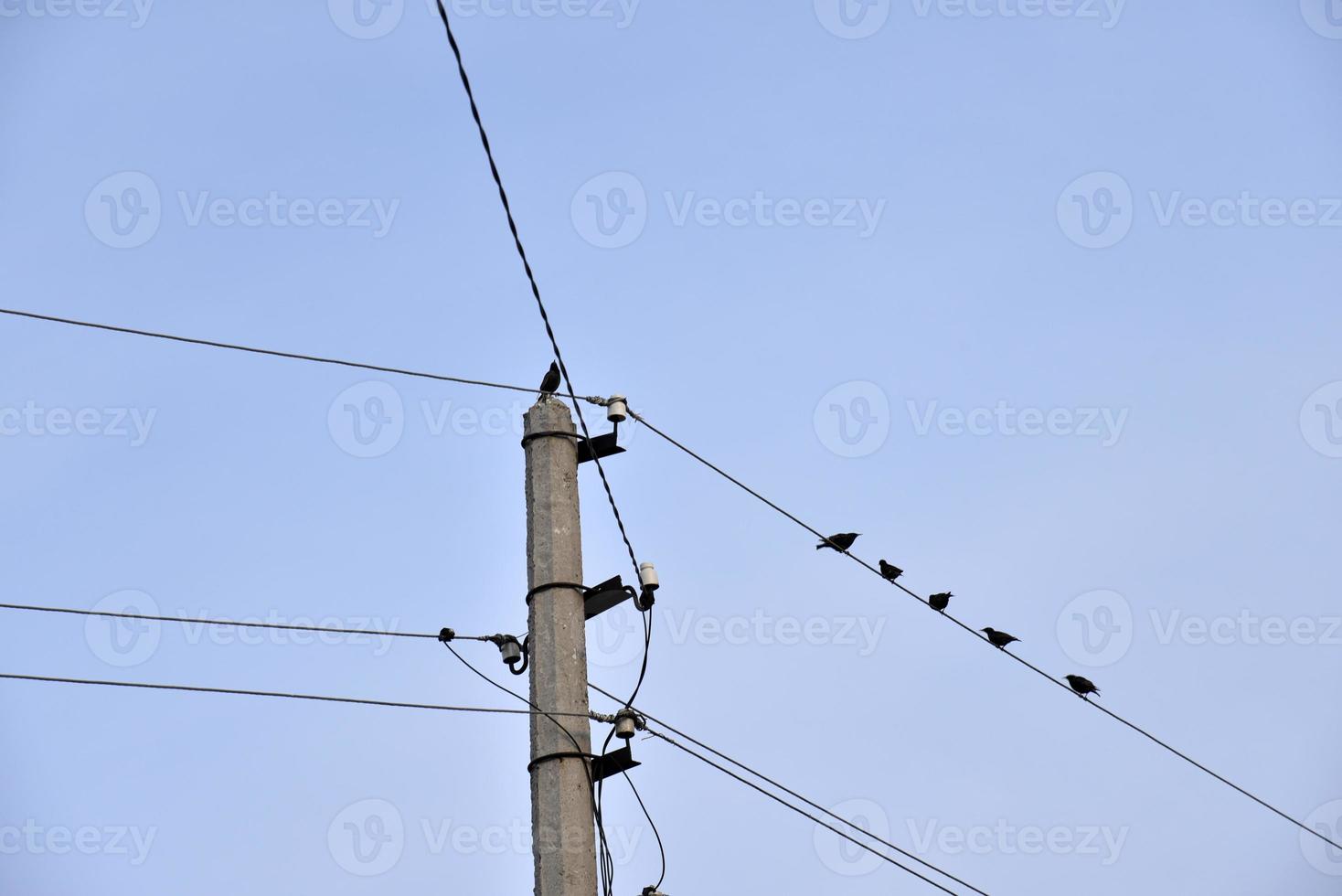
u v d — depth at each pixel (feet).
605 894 69.36
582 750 68.85
